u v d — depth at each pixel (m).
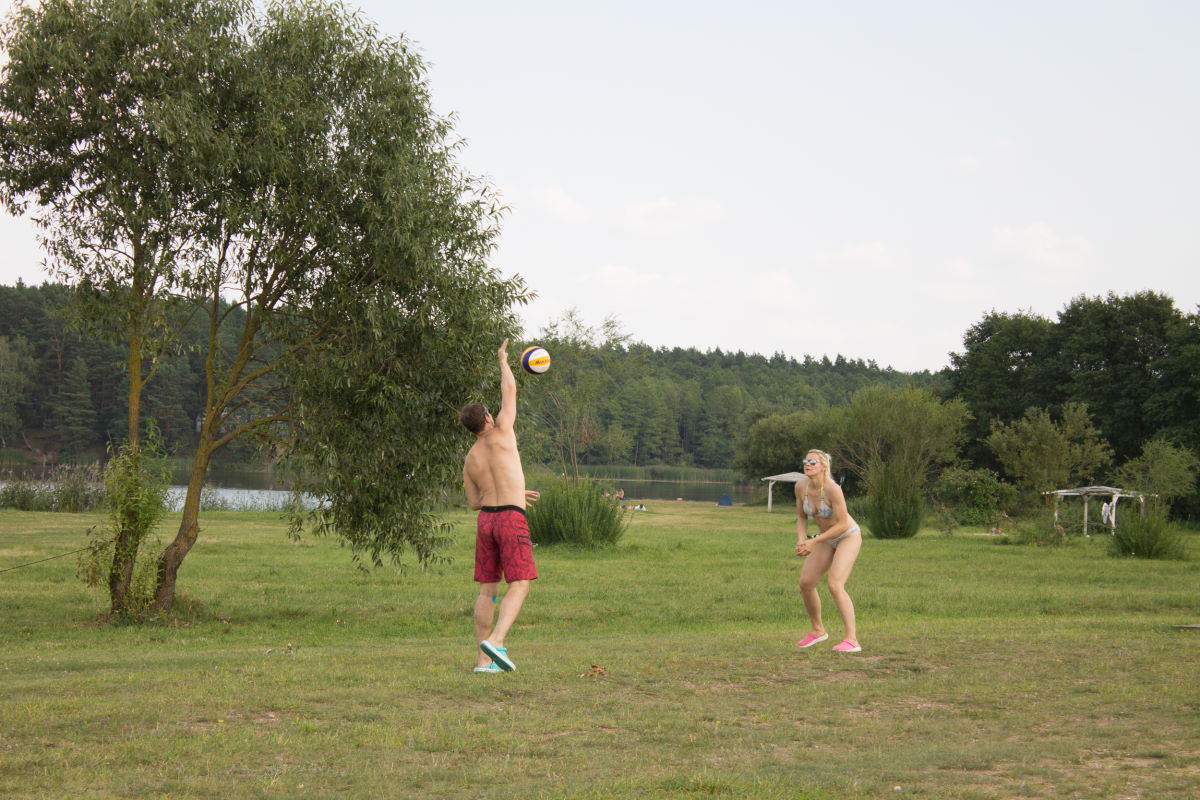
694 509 65.25
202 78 13.45
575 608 15.66
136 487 13.84
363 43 14.31
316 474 14.25
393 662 8.20
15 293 94.50
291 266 14.21
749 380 181.50
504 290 14.77
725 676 7.54
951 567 23.53
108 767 4.79
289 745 5.28
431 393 14.31
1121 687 7.23
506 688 6.85
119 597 13.98
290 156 13.48
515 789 4.55
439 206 14.30
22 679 7.65
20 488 40.94
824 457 8.99
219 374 14.79
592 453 127.31
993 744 5.58
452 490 14.96
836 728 5.97
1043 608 15.98
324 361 13.77
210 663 8.63
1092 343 62.22
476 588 18.44
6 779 4.59
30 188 13.39
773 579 20.39
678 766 5.03
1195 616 15.08
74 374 84.88
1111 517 35.69
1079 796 4.56
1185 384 57.19
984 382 70.88
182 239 13.78
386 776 4.74
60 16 12.64
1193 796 4.55
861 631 10.98
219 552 24.52
